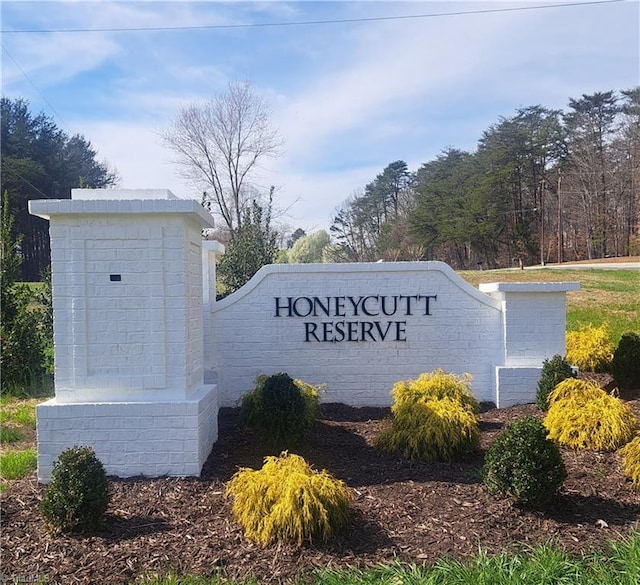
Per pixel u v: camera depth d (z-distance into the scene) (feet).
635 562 12.11
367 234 181.47
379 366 29.68
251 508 14.17
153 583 12.03
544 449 15.62
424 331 29.71
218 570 12.63
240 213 105.70
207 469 19.27
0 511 16.15
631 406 25.62
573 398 21.52
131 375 19.15
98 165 129.08
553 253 157.07
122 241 19.08
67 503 14.33
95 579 12.44
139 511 15.94
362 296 29.63
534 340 28.78
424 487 17.33
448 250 165.07
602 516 15.20
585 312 57.47
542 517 15.06
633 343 29.37
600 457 19.34
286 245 139.85
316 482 14.35
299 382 24.54
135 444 18.75
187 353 19.54
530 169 151.74
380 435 21.62
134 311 19.16
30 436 25.79
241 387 29.55
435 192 159.94
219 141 104.68
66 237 19.01
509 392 28.30
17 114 112.37
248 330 29.55
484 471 17.35
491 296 30.07
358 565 12.69
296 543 13.56
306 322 29.58
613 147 150.61
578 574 11.90
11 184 100.83
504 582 11.62
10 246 38.78
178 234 19.11
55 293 19.06
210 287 29.45
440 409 20.48
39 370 37.70
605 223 150.61
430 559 12.92
